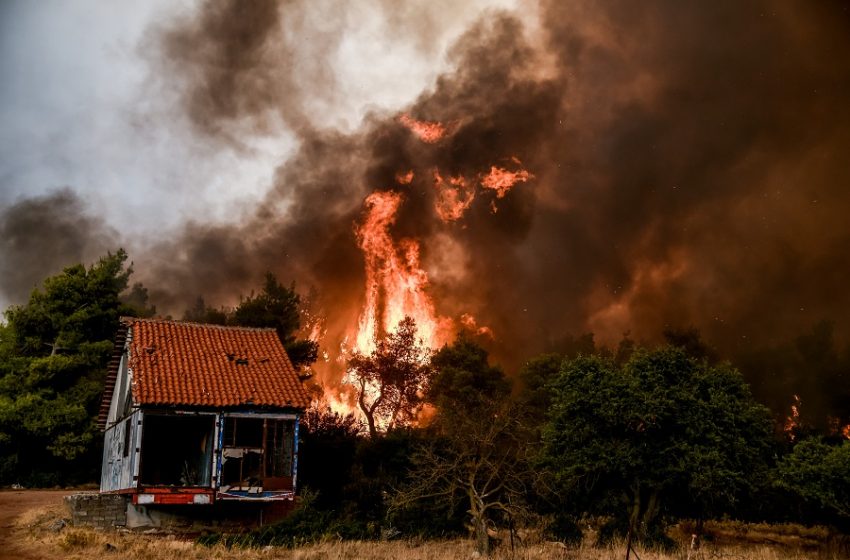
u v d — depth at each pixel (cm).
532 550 2389
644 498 2798
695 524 3186
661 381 2695
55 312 4784
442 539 2775
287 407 2888
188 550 2256
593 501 2836
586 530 3091
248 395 2872
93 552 2142
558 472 2631
